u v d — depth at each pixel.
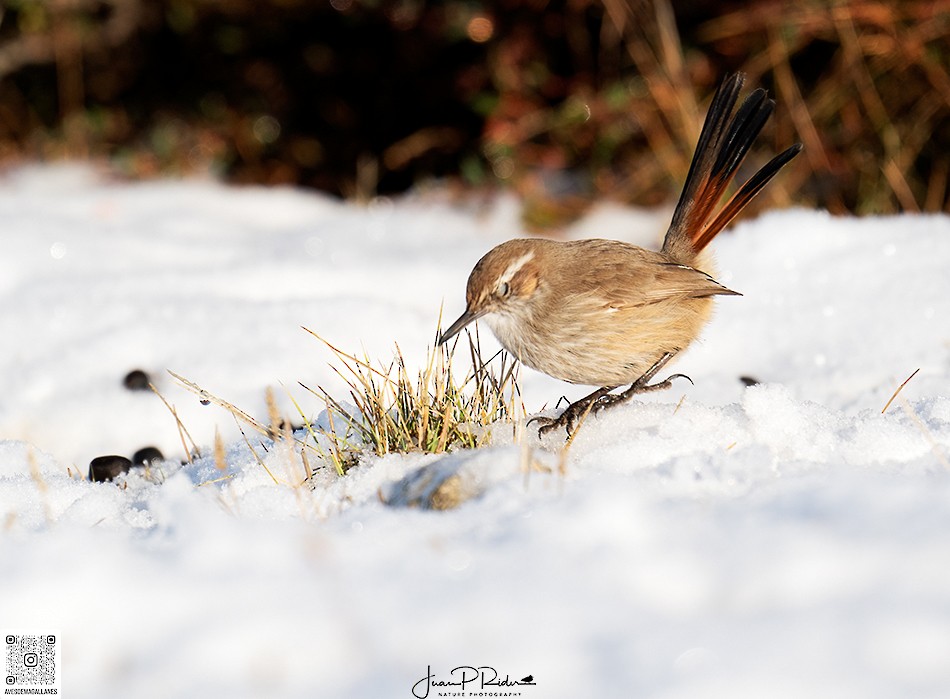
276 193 17.80
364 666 5.04
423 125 17.92
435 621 5.32
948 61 15.08
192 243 14.89
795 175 15.78
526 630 5.18
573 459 7.79
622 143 16.89
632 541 5.95
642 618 5.23
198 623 5.43
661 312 9.08
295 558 6.03
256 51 18.67
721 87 10.08
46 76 19.50
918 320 11.49
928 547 5.50
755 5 15.75
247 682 4.98
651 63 16.31
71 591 5.70
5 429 10.82
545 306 9.04
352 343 11.80
